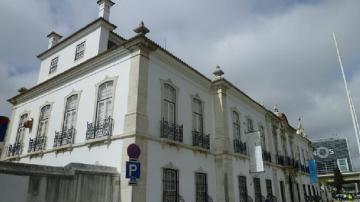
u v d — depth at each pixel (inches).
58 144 507.5
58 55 660.1
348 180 2389.3
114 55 471.2
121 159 392.8
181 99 515.8
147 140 410.9
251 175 657.6
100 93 476.7
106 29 584.7
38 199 299.0
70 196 327.6
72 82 538.6
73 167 339.3
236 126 661.9
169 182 442.6
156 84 461.1
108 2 607.2
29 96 644.7
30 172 299.4
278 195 805.2
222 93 612.1
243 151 637.3
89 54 572.1
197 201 491.5
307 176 1222.3
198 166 514.0
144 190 383.2
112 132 426.3
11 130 663.1
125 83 439.8
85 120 478.9
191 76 558.9
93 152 437.1
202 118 566.3
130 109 413.7
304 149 1317.7
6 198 278.1
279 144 945.5
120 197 371.9
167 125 458.0
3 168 281.4
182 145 477.1
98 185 363.6
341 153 3353.8
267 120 877.8
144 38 437.1
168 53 485.7
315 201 1202.0
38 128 583.2
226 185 540.7
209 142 563.8
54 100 567.8
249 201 610.9
